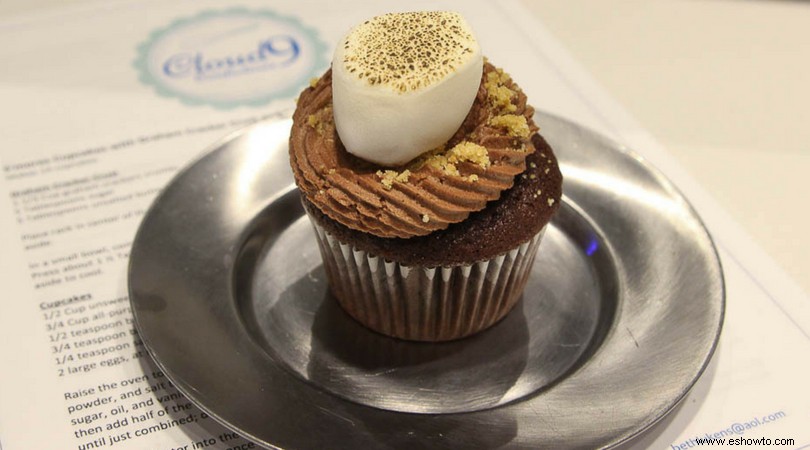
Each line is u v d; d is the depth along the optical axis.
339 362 0.23
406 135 0.20
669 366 0.22
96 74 0.33
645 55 0.35
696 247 0.25
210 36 0.35
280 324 0.24
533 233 0.22
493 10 0.37
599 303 0.25
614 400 0.21
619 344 0.23
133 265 0.24
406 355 0.24
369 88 0.20
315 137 0.22
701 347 0.22
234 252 0.25
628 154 0.27
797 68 0.34
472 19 0.36
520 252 0.23
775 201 0.28
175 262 0.24
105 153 0.30
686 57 0.35
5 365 0.23
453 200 0.21
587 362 0.22
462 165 0.21
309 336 0.24
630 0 0.38
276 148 0.28
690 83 0.33
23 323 0.24
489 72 0.23
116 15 0.36
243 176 0.27
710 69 0.34
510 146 0.22
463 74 0.21
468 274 0.22
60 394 0.22
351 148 0.21
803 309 0.25
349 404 0.21
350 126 0.21
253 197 0.27
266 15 0.36
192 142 0.30
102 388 0.23
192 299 0.24
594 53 0.35
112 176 0.29
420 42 0.21
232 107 0.32
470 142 0.21
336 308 0.25
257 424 0.20
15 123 0.31
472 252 0.22
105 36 0.35
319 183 0.21
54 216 0.27
